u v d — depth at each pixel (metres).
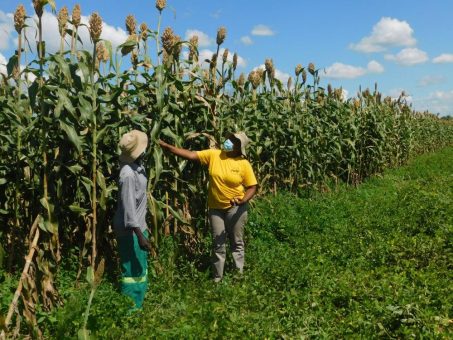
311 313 4.83
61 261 5.86
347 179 14.12
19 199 5.96
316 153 12.10
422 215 8.66
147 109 6.21
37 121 5.23
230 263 6.65
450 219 8.29
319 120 12.79
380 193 12.69
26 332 4.47
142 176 5.02
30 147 6.15
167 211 6.54
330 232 8.27
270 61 10.52
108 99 5.59
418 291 5.12
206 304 4.89
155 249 6.16
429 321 4.45
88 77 5.20
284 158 11.34
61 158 5.46
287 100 11.56
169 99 6.03
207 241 6.94
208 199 6.21
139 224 4.87
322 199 10.92
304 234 8.20
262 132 10.36
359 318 4.55
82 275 5.67
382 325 4.50
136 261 4.98
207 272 6.06
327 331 4.47
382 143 15.58
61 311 4.22
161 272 6.03
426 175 16.62
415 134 25.09
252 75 9.25
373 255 6.66
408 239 6.99
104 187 5.42
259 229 8.03
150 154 5.96
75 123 5.46
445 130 34.81
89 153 5.70
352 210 9.88
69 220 6.02
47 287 4.87
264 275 5.99
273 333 4.32
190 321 4.45
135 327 4.50
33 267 4.97
